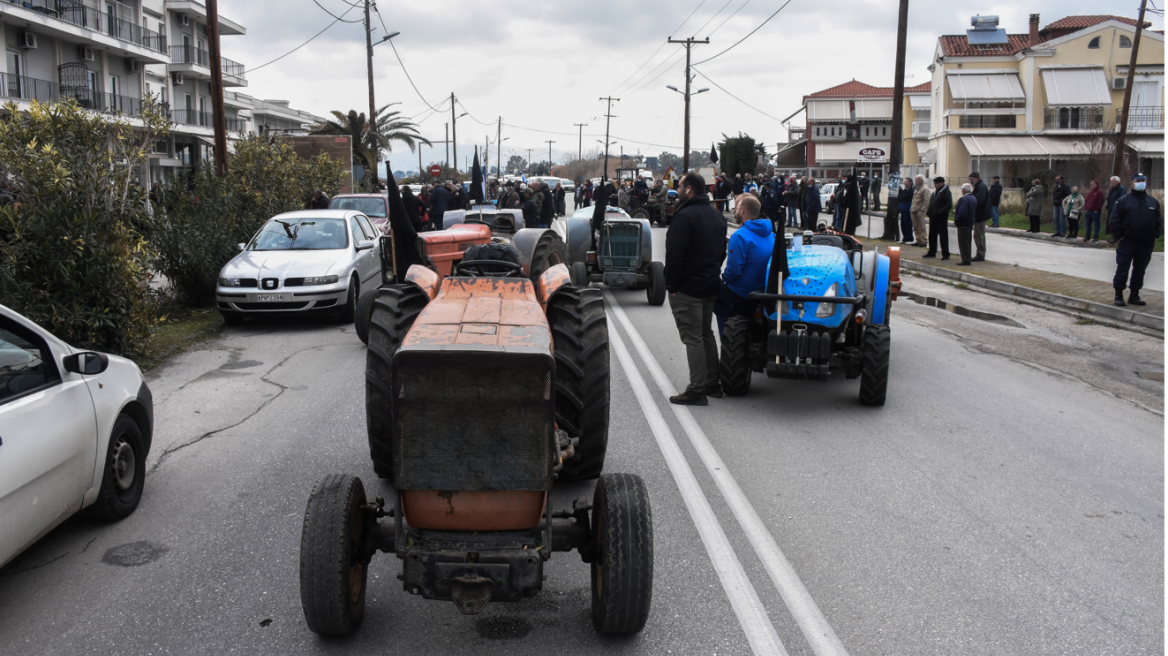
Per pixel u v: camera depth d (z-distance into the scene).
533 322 4.09
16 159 9.09
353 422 7.28
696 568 4.59
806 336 7.46
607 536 3.70
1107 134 32.72
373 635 3.92
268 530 5.05
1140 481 6.00
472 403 3.51
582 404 5.46
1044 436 7.04
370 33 40.84
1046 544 4.94
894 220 24.03
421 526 3.69
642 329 11.84
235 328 12.12
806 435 7.00
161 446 6.62
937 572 4.57
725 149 71.44
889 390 8.59
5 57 32.34
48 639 3.85
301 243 12.97
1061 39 49.22
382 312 5.60
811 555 4.76
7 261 8.36
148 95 11.99
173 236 13.30
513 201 26.94
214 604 4.17
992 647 3.84
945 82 50.94
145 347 9.98
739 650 3.81
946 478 6.02
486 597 3.51
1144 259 12.80
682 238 7.59
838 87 71.19
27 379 4.39
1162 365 9.77
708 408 7.84
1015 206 36.16
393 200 7.37
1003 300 14.54
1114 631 3.99
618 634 3.90
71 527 5.09
